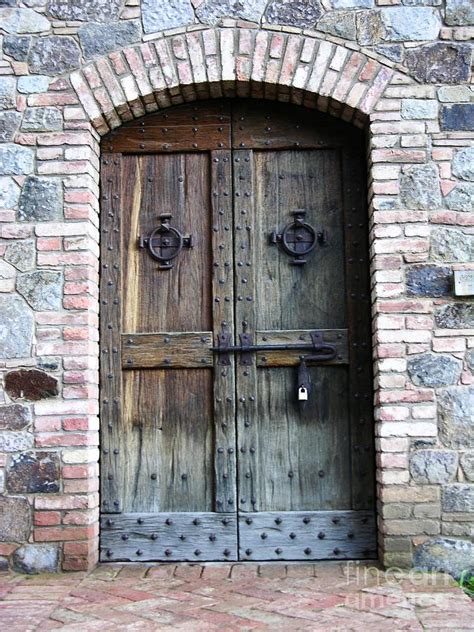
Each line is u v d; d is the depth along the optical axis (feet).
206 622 10.39
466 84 13.69
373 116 13.64
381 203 13.48
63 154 13.70
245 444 13.93
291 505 13.83
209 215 14.44
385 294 13.30
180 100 14.40
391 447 13.06
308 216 14.40
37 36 13.91
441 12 13.83
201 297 14.28
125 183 14.49
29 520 13.07
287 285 14.26
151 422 14.05
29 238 13.53
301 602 11.25
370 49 13.76
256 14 13.85
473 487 12.94
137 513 13.84
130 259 14.38
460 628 10.06
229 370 14.06
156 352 14.10
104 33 13.89
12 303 13.41
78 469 13.12
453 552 12.84
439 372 13.15
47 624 10.39
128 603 11.29
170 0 13.91
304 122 14.47
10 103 13.78
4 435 13.19
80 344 13.34
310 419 14.01
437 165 13.55
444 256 13.37
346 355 14.02
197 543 13.73
